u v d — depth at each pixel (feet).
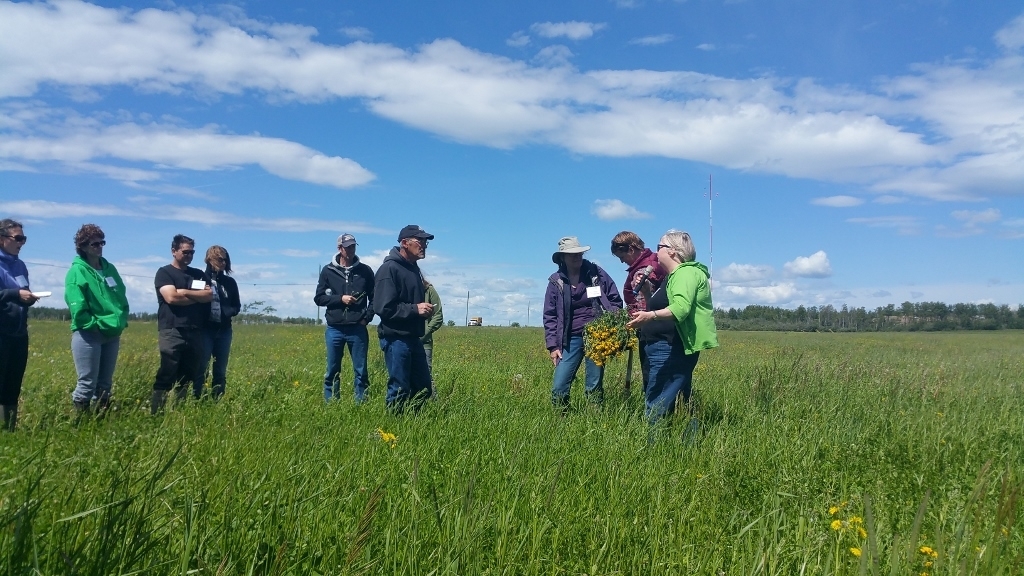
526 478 14.25
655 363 21.58
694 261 21.42
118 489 10.50
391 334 23.68
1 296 21.75
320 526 10.77
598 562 10.60
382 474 14.23
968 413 24.64
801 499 13.85
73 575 7.93
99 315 23.26
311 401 25.59
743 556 10.69
